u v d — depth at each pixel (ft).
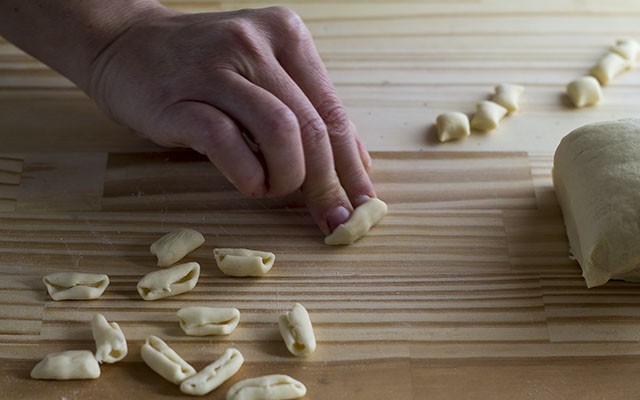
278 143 2.10
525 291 2.16
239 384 2.01
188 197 2.27
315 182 2.19
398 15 2.60
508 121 2.42
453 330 2.11
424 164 2.34
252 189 2.17
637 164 2.13
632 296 2.15
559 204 2.28
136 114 2.23
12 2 2.26
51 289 2.13
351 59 2.51
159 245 2.18
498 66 2.52
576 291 2.16
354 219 2.19
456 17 2.60
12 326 2.10
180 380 2.02
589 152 2.18
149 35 2.24
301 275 2.17
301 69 2.25
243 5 2.62
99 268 2.17
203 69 2.17
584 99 2.43
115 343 2.05
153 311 2.12
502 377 2.06
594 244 2.08
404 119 2.42
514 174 2.33
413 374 2.06
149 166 2.31
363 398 2.02
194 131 2.14
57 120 2.38
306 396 2.02
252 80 2.20
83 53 2.26
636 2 2.63
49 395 2.02
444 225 2.25
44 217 2.24
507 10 2.61
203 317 2.09
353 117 2.42
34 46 2.31
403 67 2.50
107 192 2.27
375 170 2.33
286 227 2.24
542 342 2.10
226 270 2.15
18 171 2.30
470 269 2.19
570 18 2.61
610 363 2.07
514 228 2.25
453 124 2.37
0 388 2.03
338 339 2.09
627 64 2.50
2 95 2.42
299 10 2.60
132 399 2.02
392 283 2.16
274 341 2.09
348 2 2.62
